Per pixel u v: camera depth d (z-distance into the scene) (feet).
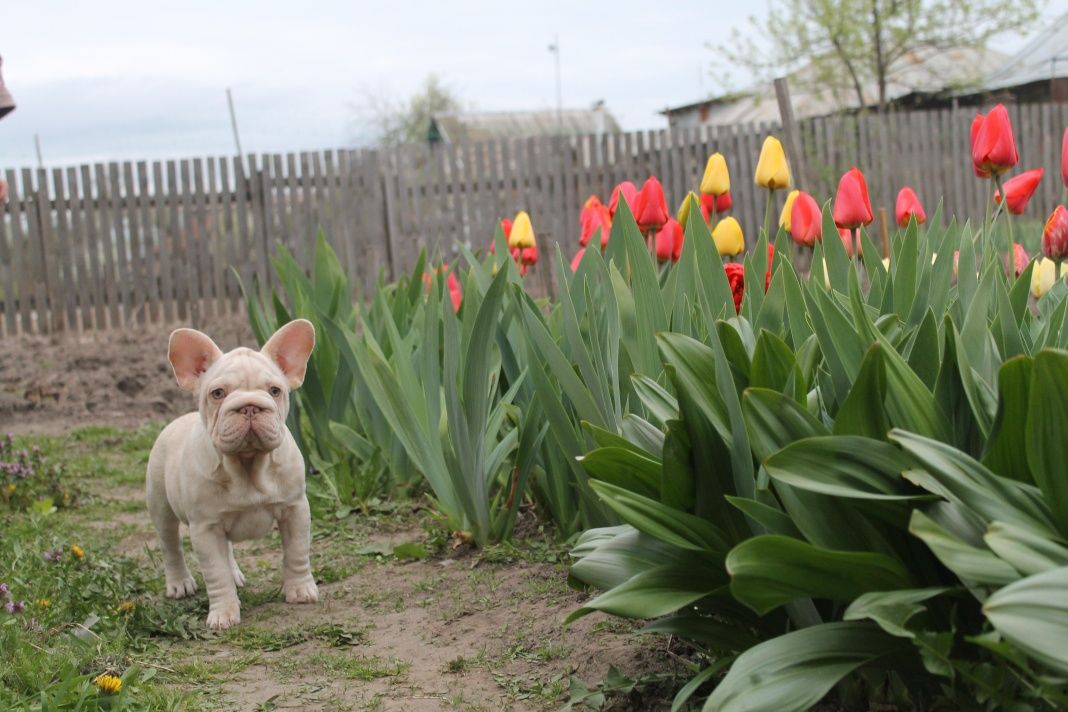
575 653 6.44
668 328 6.63
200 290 19.17
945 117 23.03
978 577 4.75
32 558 7.67
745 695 5.15
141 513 9.30
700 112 52.47
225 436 6.81
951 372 5.50
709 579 5.60
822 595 5.27
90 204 18.44
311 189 19.62
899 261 6.39
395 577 7.61
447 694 6.22
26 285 18.28
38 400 13.64
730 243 7.74
